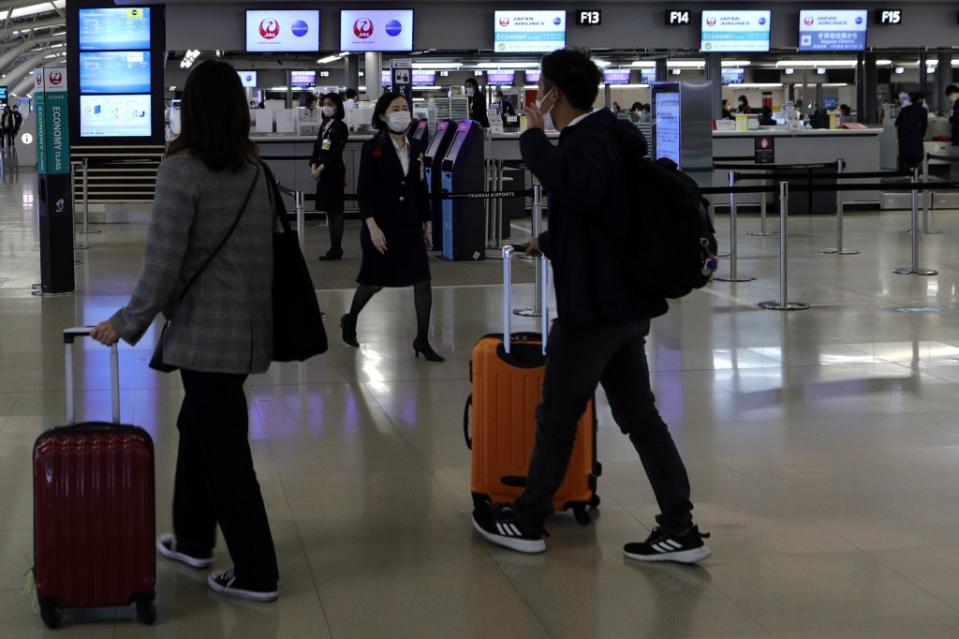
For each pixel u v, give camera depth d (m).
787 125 19.84
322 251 14.02
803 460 5.19
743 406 6.19
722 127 19.39
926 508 4.53
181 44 22.42
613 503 4.62
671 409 6.13
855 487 4.80
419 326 7.44
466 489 4.80
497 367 4.22
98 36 16.83
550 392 3.90
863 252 13.09
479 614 3.57
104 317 9.03
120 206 17.97
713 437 5.58
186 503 3.95
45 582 3.39
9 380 6.79
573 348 3.81
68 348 3.56
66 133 10.08
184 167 3.46
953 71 28.78
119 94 17.03
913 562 3.96
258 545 3.67
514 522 4.12
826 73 31.22
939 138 23.94
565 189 3.58
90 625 3.50
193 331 3.53
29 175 30.89
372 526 4.37
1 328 8.54
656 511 4.52
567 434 3.95
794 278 11.02
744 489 4.78
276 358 3.69
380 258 7.42
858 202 18.98
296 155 18.34
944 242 14.00
